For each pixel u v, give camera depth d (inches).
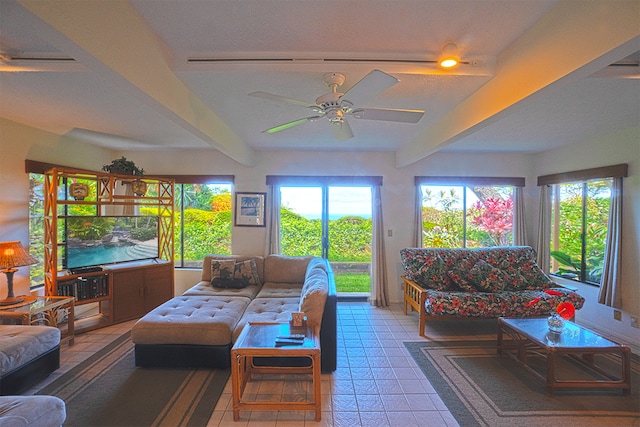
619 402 88.7
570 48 56.8
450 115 110.9
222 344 104.7
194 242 192.9
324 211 190.7
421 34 67.8
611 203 139.6
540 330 106.2
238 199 187.6
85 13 49.9
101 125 131.8
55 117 120.7
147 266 155.3
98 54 52.6
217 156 188.1
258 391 92.9
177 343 105.2
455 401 89.1
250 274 161.8
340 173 188.4
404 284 168.1
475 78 82.0
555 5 59.2
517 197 190.5
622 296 135.8
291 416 82.4
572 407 86.4
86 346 121.2
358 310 172.7
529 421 80.7
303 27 65.0
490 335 137.7
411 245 188.9
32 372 92.4
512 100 73.0
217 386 95.4
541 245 182.5
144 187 158.6
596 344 94.6
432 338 134.0
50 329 100.0
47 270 132.6
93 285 140.3
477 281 151.8
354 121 125.8
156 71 71.2
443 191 193.8
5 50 70.1
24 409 59.0
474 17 62.0
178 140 160.6
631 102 101.5
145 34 66.3
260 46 73.3
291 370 100.0
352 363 111.1
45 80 86.3
